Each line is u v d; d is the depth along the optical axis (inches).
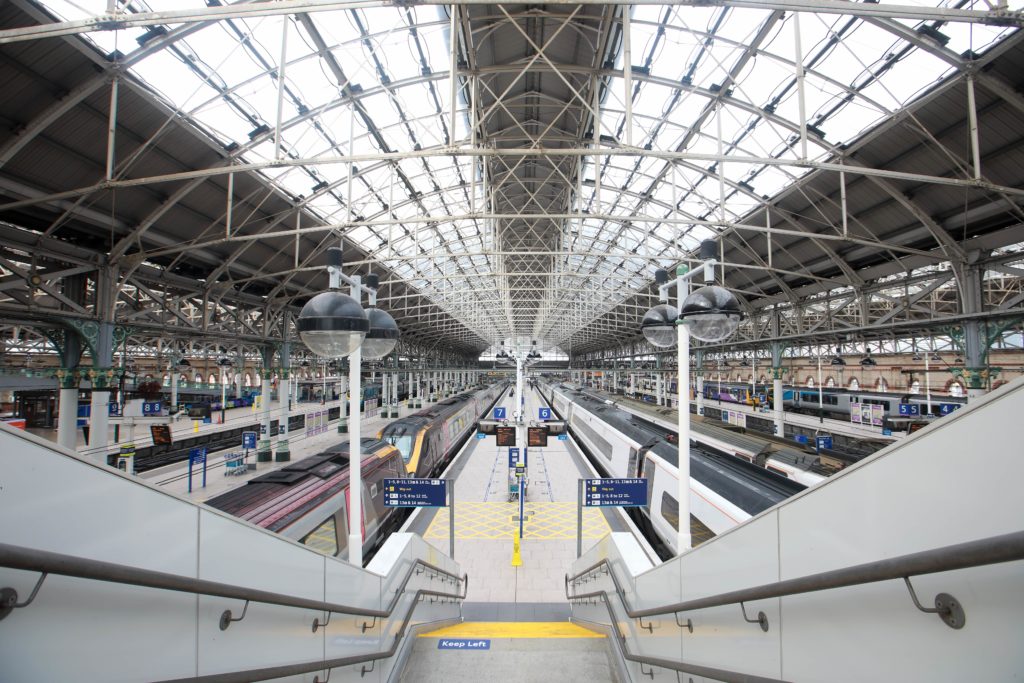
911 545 57.8
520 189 830.5
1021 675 43.9
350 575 160.9
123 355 546.3
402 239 831.7
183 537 82.7
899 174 334.3
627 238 967.0
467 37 391.2
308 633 129.9
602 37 411.2
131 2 302.8
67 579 60.9
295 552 123.6
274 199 532.7
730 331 205.9
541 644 234.5
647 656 164.1
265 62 390.9
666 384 1792.6
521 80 520.4
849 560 68.6
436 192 714.8
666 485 437.1
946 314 517.3
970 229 484.7
